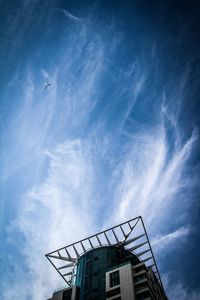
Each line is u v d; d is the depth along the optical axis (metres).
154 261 76.31
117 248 78.19
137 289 56.12
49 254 82.44
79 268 74.12
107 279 61.25
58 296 65.00
